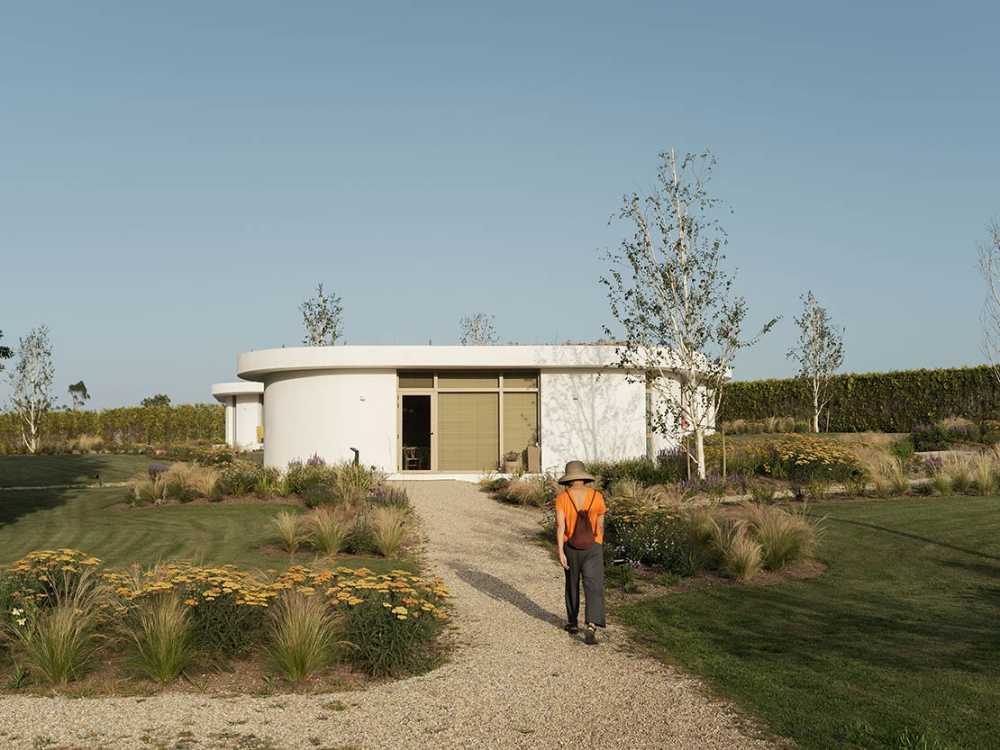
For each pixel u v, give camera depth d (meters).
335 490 17.42
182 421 46.09
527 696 6.21
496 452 22.80
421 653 7.25
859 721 5.54
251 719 5.66
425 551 12.80
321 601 7.23
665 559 11.11
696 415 19.50
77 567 8.11
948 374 27.59
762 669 6.91
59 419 46.09
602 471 19.77
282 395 23.69
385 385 22.72
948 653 7.31
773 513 12.16
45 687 6.38
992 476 16.94
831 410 30.91
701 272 19.22
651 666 7.07
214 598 7.12
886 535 12.51
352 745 5.17
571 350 22.27
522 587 10.50
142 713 5.77
